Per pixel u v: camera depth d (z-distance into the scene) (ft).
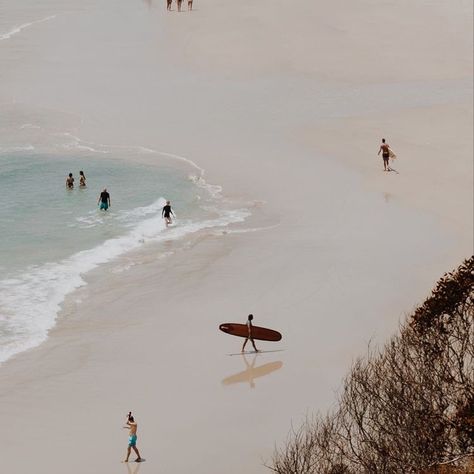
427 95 396.98
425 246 243.81
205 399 166.50
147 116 358.84
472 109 376.68
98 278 223.51
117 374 176.24
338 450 134.82
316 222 263.70
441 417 121.80
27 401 165.37
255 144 333.21
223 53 440.45
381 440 122.62
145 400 166.30
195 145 330.34
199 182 295.69
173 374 176.24
